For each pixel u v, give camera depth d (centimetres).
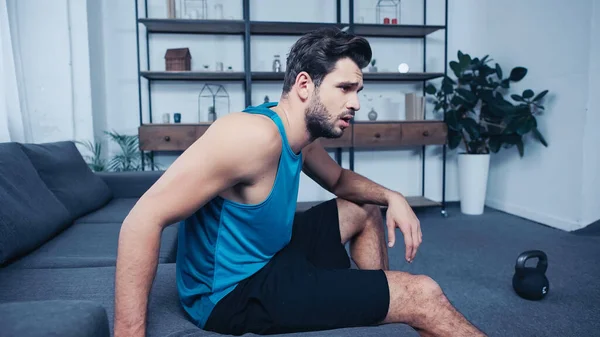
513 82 347
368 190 118
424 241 273
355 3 358
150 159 333
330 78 83
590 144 278
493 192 377
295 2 350
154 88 338
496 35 363
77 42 291
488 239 276
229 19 308
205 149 72
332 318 82
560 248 254
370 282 85
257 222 85
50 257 135
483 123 350
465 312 170
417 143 332
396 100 371
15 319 50
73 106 292
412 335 76
